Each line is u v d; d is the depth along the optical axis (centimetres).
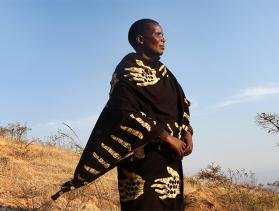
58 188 916
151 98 423
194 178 1462
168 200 425
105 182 1163
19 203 757
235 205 1044
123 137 409
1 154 1370
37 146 1664
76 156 1620
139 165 423
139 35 446
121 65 435
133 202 423
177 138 430
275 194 1161
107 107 423
